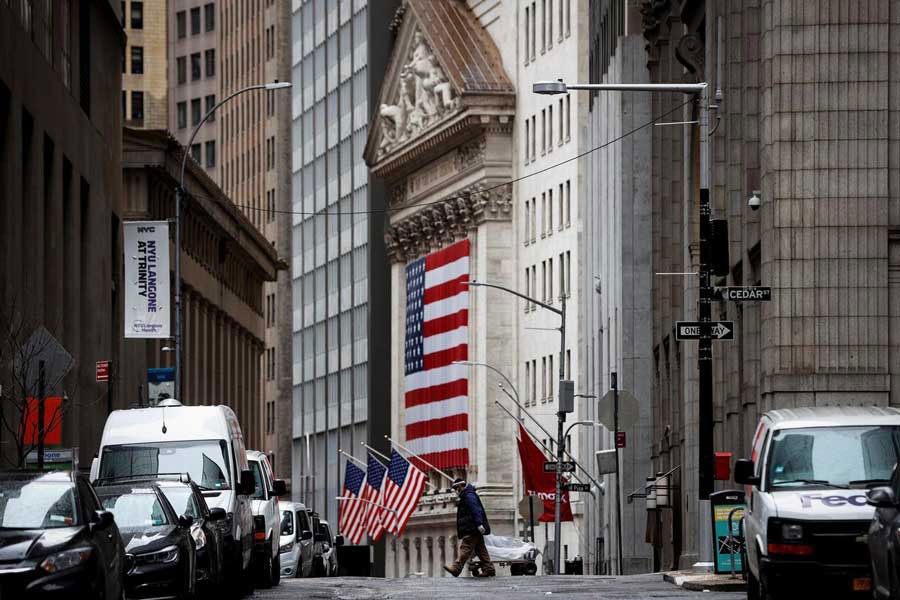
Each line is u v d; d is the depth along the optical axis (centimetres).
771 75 6419
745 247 7006
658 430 10481
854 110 6378
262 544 6044
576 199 16500
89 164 10500
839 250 6353
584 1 16625
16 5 8550
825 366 6331
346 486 15500
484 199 18712
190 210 15675
